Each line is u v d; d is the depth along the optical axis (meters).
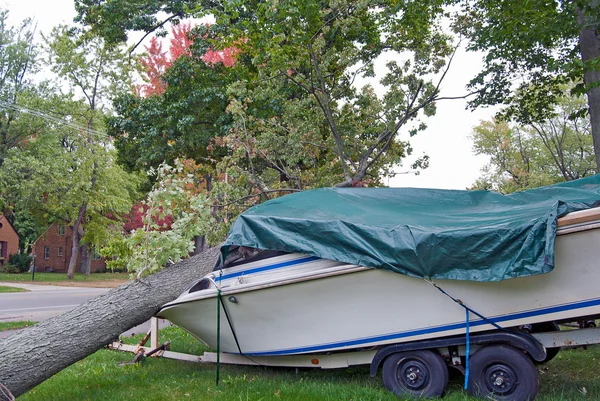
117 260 6.62
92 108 33.81
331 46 12.45
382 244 4.97
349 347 5.32
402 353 5.09
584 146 33.72
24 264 40.22
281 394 5.11
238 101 11.91
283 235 5.41
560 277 4.53
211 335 6.14
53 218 37.72
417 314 5.01
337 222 5.25
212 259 7.01
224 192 10.31
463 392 4.93
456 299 4.82
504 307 4.70
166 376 6.29
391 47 12.66
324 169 12.18
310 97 11.70
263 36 10.61
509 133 33.56
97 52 32.56
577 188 5.91
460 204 6.28
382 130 12.26
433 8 10.66
